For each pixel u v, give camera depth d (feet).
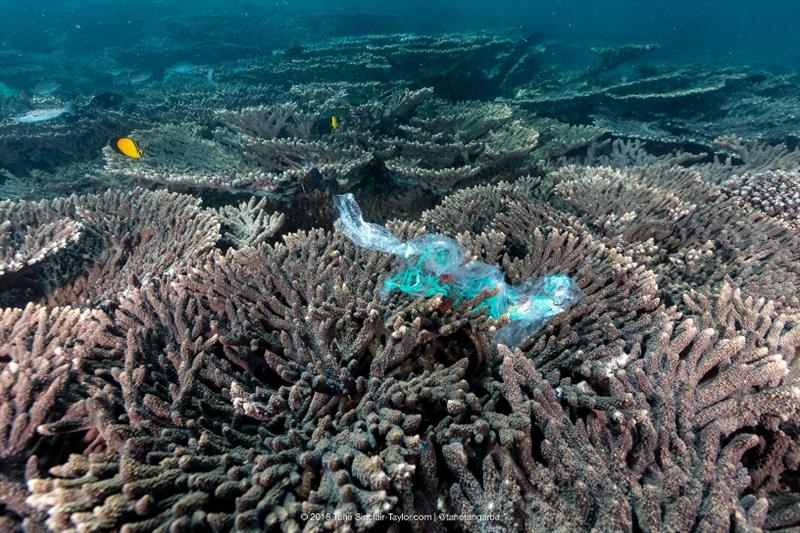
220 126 29.22
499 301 7.86
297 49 46.11
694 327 7.30
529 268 10.21
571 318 8.41
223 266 9.30
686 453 5.63
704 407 6.43
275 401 6.04
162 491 4.91
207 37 83.46
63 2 151.23
